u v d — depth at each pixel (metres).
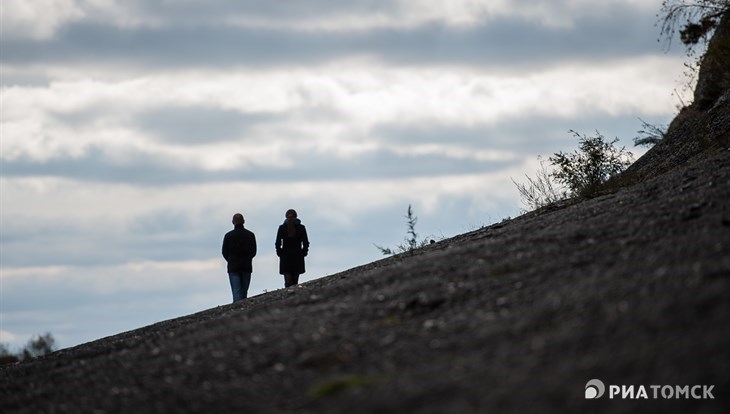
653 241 26.81
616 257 25.42
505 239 31.86
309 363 21.14
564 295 22.09
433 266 29.05
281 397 19.34
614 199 38.50
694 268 22.19
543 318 20.77
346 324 23.84
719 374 16.09
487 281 25.42
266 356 22.23
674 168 51.25
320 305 27.45
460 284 25.66
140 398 21.34
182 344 25.84
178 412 19.72
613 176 52.62
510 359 18.66
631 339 18.27
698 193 33.66
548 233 31.27
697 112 63.03
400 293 25.97
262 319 26.81
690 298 19.70
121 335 39.91
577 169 52.25
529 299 22.77
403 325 22.91
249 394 19.94
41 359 35.09
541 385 16.95
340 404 18.05
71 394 23.42
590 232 29.89
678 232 27.52
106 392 22.59
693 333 17.83
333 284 34.28
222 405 19.58
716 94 62.84
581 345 18.55
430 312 23.75
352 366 20.52
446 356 19.83
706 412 15.09
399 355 20.58
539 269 25.66
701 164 41.97
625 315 19.62
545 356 18.38
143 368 23.98
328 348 21.92
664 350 17.39
